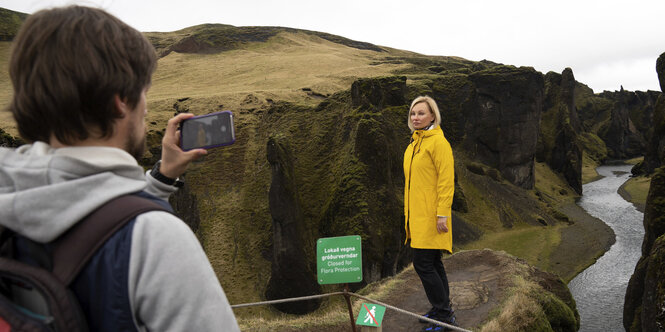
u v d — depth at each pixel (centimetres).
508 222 5569
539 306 606
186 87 8806
